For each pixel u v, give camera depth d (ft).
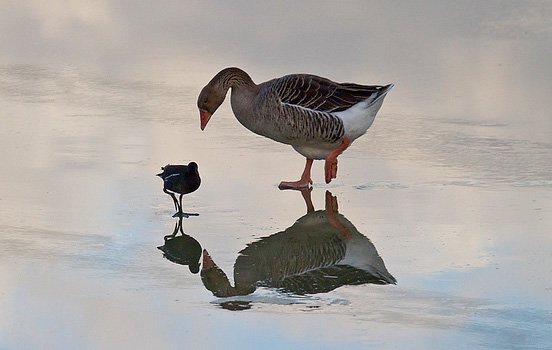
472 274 39.22
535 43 76.38
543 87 67.05
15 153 54.49
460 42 76.84
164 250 42.06
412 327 34.55
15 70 71.26
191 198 48.91
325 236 43.83
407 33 78.69
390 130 59.82
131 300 36.88
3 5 87.51
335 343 33.32
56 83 68.44
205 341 33.50
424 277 39.01
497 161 54.13
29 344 33.30
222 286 38.32
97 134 58.18
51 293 37.40
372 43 76.33
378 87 51.60
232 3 87.25
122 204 47.60
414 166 53.88
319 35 78.18
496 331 34.17
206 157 55.31
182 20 82.69
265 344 33.30
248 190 50.31
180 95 66.13
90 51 75.82
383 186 50.88
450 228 44.52
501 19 82.02
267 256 41.55
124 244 42.65
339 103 51.13
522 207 47.09
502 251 41.60
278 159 55.57
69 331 34.22
